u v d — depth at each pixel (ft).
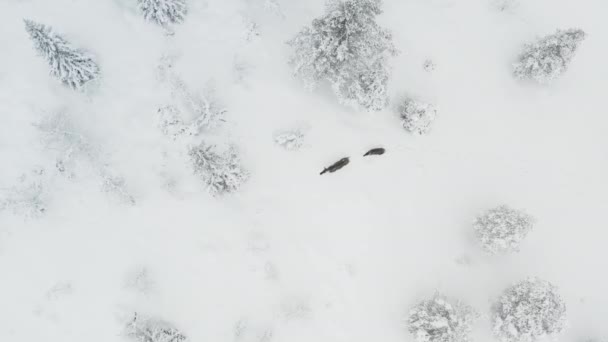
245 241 53.98
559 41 54.29
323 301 53.67
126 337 51.80
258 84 57.00
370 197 55.98
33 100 53.88
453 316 49.26
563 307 51.26
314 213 55.11
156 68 55.88
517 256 56.39
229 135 55.72
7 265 52.13
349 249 54.75
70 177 53.16
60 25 55.83
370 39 48.98
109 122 54.70
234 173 52.01
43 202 52.60
